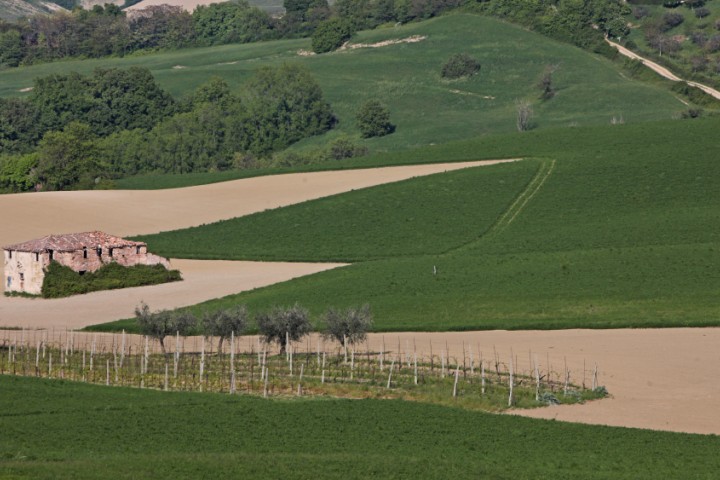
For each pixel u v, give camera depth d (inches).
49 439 7091.5
